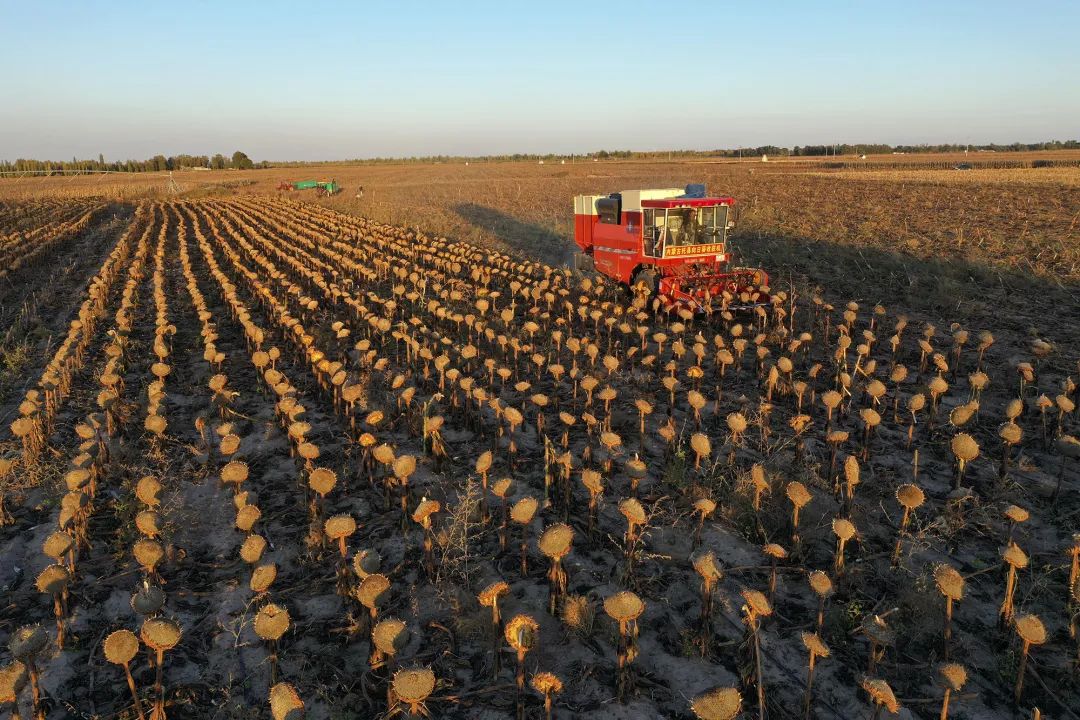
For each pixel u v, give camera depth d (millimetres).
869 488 7285
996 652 5020
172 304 17641
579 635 5250
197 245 28953
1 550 6539
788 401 9961
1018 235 22359
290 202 52062
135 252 26547
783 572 5996
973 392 9484
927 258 19734
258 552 5328
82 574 6129
